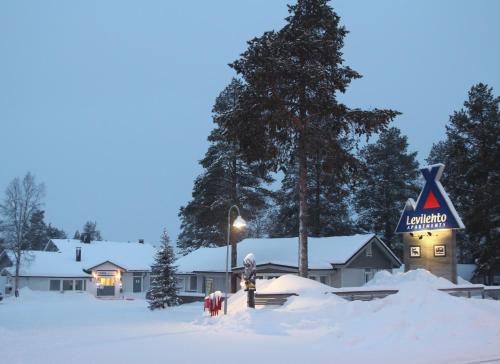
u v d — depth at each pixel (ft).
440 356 44.52
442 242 108.37
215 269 147.64
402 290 67.15
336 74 96.48
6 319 94.27
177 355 45.93
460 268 188.03
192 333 63.82
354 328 57.52
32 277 196.54
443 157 235.20
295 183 198.70
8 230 188.55
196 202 144.56
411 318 59.06
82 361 42.78
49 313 111.65
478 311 61.46
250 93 94.43
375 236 142.82
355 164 100.32
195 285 166.30
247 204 143.02
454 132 167.84
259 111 94.94
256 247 155.74
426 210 111.24
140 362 42.24
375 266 144.15
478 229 152.97
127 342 55.67
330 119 97.50
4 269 199.62
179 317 95.86
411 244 113.29
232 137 98.02
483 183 160.45
